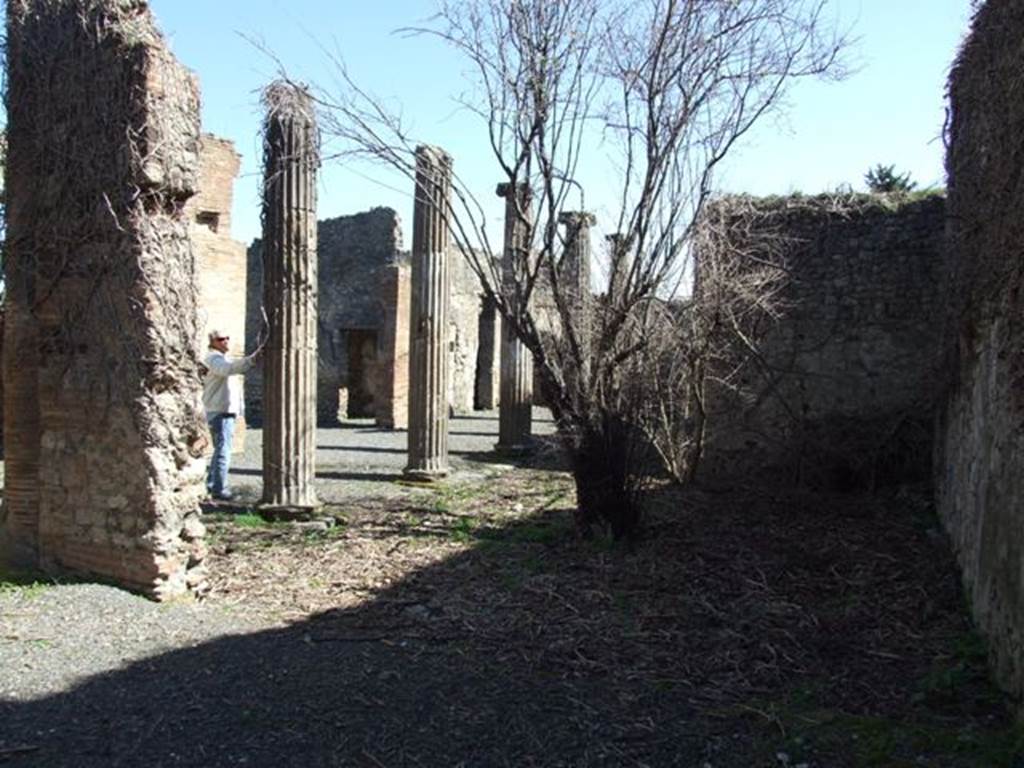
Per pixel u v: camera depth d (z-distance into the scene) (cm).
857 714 488
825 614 679
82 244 658
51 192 673
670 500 1145
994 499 598
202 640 568
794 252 1334
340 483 1306
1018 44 594
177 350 652
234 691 485
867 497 1212
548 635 614
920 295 1285
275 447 1009
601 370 899
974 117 766
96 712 450
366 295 2555
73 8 655
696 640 611
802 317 1334
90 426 665
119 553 655
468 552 862
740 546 895
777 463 1338
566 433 909
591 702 493
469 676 528
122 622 586
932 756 431
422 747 429
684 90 862
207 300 1614
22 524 704
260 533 934
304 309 1012
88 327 660
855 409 1308
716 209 1189
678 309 1105
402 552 860
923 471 1234
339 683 505
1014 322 557
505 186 1329
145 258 632
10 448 705
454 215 911
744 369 1352
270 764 406
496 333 3009
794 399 1334
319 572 780
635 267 874
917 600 717
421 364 1309
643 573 784
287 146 990
